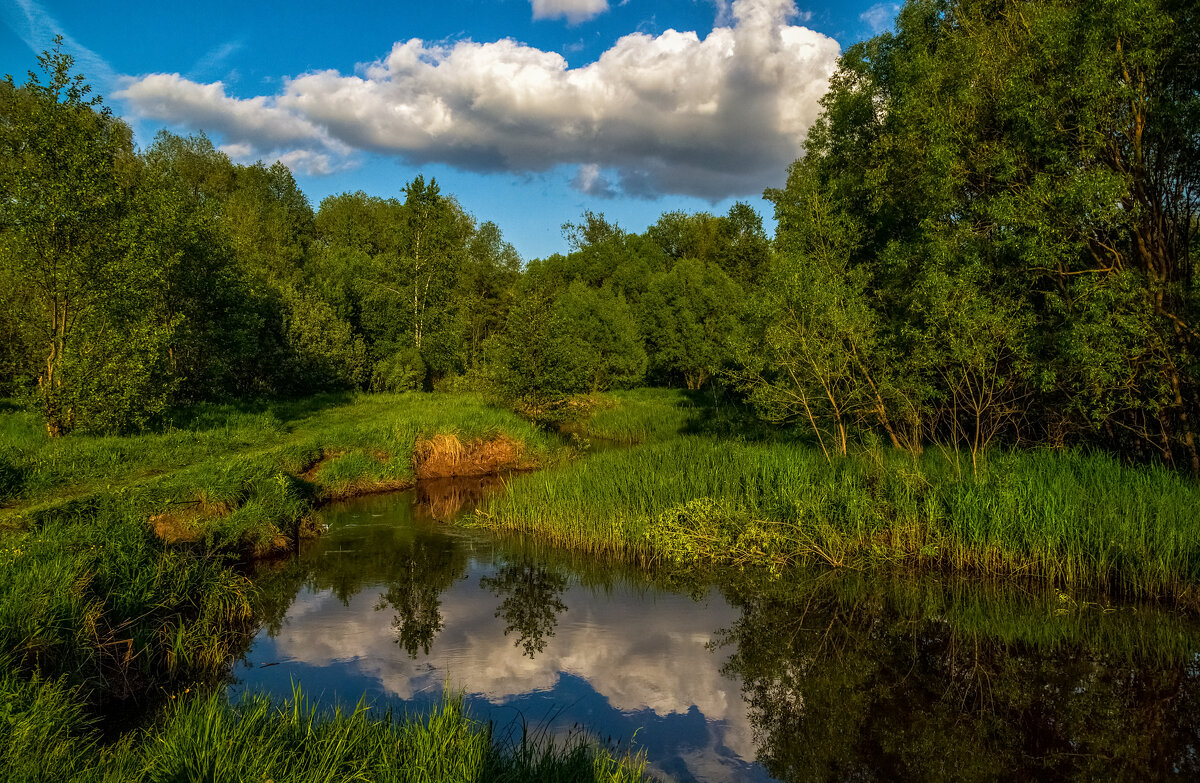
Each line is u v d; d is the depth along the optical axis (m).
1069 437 13.09
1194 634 7.80
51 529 8.60
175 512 11.18
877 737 6.08
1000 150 12.56
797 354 14.41
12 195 15.45
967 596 9.27
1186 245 11.73
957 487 10.76
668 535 11.56
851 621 8.68
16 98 24.94
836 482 12.25
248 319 26.94
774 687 7.04
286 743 4.97
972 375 12.96
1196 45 11.21
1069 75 11.59
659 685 7.08
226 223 29.09
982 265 12.60
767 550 11.03
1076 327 10.62
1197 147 11.41
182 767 4.50
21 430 15.92
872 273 16.14
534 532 13.35
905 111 14.62
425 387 42.78
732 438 19.11
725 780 5.38
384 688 6.92
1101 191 10.70
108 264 16.41
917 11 17.02
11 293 16.58
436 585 10.48
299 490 15.20
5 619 6.10
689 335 44.84
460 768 4.67
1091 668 7.23
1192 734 5.99
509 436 22.06
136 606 7.68
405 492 17.92
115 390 16.06
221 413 21.08
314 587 10.38
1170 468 11.29
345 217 62.38
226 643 7.91
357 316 43.31
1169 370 10.66
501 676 7.27
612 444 26.92
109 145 17.45
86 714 5.70
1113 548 9.11
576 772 4.93
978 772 5.49
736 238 67.50
